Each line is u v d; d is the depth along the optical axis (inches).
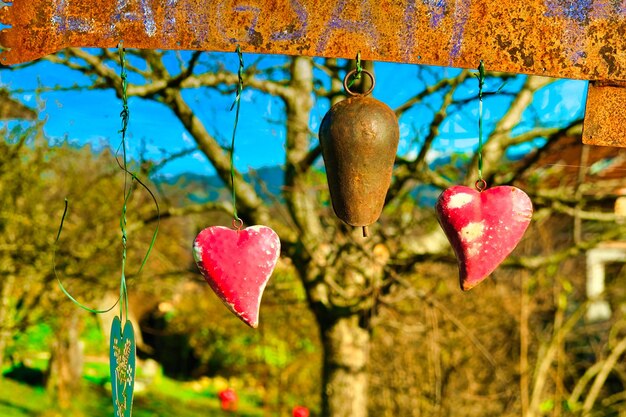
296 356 315.6
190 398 358.6
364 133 62.7
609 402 250.4
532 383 245.3
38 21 68.9
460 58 69.6
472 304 251.0
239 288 66.5
